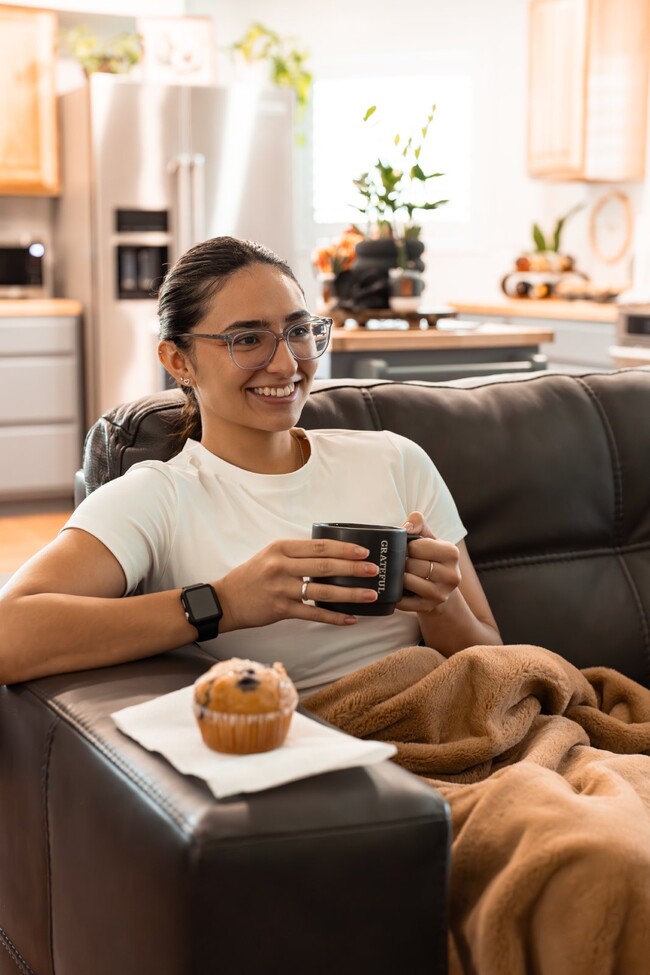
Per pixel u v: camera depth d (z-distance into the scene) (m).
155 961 0.96
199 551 1.40
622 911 0.99
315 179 6.49
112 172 5.10
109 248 5.16
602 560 1.85
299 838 0.94
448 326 3.96
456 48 6.28
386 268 3.84
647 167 5.56
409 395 1.78
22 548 4.61
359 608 1.24
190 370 1.46
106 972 1.05
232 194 5.28
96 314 5.21
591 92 5.55
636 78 5.57
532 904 1.01
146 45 5.59
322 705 1.35
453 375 3.63
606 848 1.00
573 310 5.15
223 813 0.94
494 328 3.92
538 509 1.79
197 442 1.51
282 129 5.34
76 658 1.25
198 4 6.29
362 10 6.34
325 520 1.48
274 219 5.38
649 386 1.94
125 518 1.36
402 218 6.33
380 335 3.59
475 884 1.08
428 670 1.38
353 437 1.57
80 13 5.45
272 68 6.22
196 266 1.43
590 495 1.83
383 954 0.98
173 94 5.13
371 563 1.24
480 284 6.49
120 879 1.01
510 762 1.36
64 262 5.57
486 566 1.75
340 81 6.42
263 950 0.93
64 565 1.30
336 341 3.54
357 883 0.96
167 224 5.23
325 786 0.99
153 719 1.10
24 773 1.23
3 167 5.27
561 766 1.33
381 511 1.51
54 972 1.19
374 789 0.99
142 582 1.43
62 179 5.46
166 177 5.18
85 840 1.08
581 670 1.72
